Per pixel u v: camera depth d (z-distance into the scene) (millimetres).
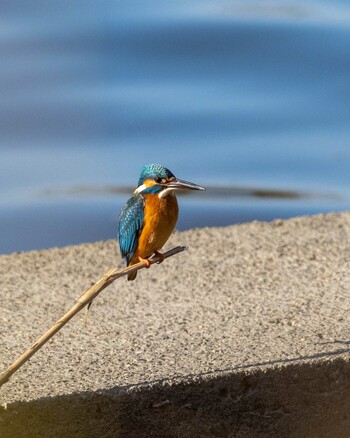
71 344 8938
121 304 10086
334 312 9508
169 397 7844
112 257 11914
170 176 8766
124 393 7723
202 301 10070
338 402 8211
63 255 12023
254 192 20453
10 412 7465
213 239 12273
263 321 9344
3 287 10812
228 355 8430
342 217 13102
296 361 8148
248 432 8062
